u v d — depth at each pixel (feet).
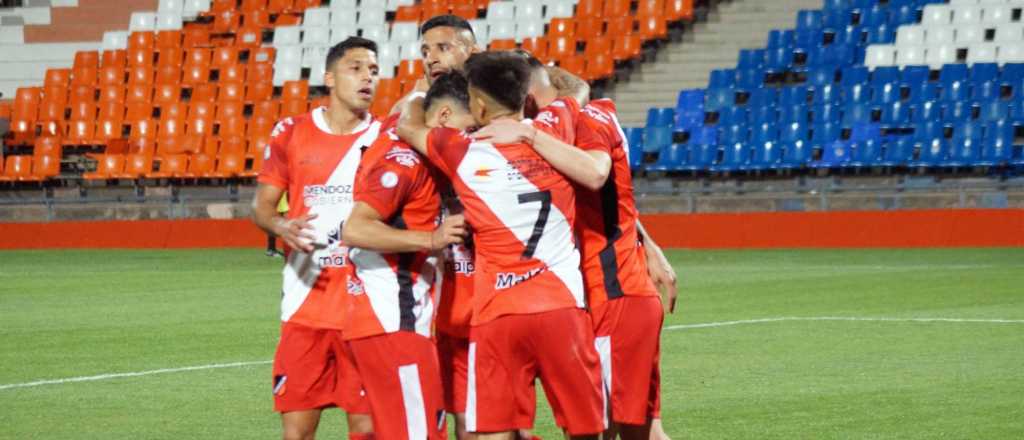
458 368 37.91
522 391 33.17
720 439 44.55
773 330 73.77
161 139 183.11
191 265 134.31
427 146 33.12
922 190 148.25
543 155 32.17
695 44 179.01
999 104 154.71
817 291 96.02
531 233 32.42
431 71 37.22
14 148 189.98
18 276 121.60
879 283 101.14
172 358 65.82
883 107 159.43
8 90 206.18
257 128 182.39
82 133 189.78
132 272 125.29
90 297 99.19
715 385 55.52
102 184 184.24
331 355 37.86
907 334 71.00
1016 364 59.88
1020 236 138.62
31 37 207.82
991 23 165.48
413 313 34.09
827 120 161.48
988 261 120.67
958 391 53.06
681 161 162.71
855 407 49.93
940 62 165.48
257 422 49.03
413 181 33.76
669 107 173.78
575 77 37.19
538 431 47.19
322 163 38.01
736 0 181.68
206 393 55.47
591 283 35.99
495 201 32.40
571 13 188.75
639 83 177.88
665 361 62.64
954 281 101.24
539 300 32.42
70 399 54.34
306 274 37.81
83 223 172.96
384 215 33.58
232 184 180.14
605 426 33.60
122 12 207.31
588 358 33.06
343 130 38.40
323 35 195.62
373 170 33.78
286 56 193.57
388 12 199.62
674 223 153.79
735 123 165.78
